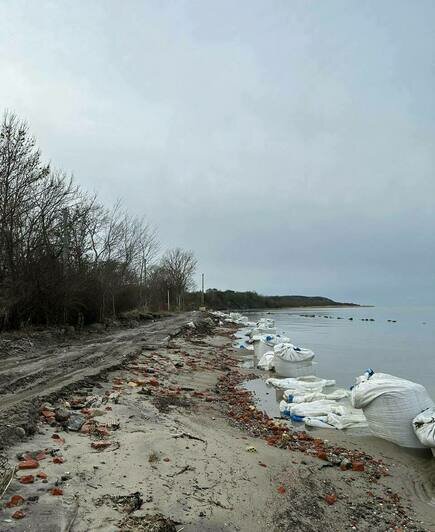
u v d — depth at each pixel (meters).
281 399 12.16
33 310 21.03
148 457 5.73
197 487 5.14
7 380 9.66
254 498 5.17
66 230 22.73
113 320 29.59
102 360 13.28
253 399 12.06
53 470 4.98
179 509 4.56
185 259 76.62
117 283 31.95
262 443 7.69
